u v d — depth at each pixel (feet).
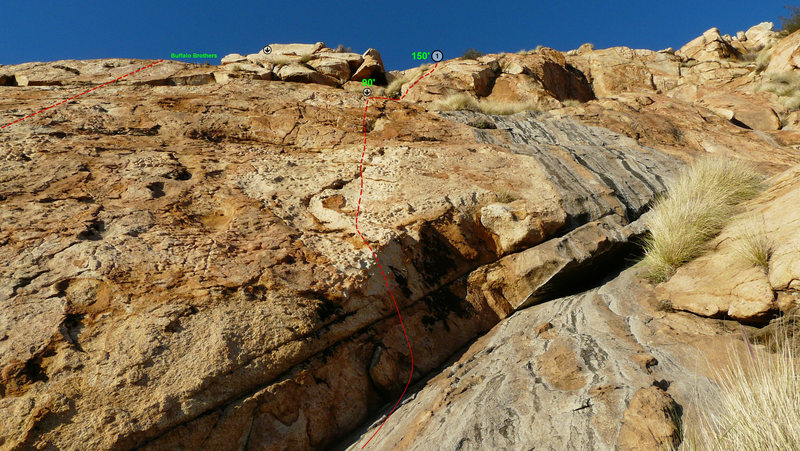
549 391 8.96
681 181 17.29
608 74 73.77
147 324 10.09
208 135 21.90
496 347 12.31
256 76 35.19
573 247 15.76
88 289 10.71
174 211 14.60
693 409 7.72
